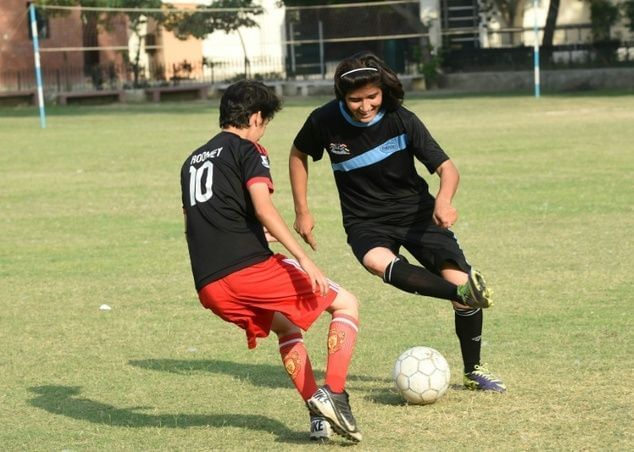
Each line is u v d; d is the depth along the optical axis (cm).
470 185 3438
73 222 2978
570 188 3297
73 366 1533
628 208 2884
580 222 2691
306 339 1673
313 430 1163
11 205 3331
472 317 1320
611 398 1278
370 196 1301
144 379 1457
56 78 9825
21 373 1500
